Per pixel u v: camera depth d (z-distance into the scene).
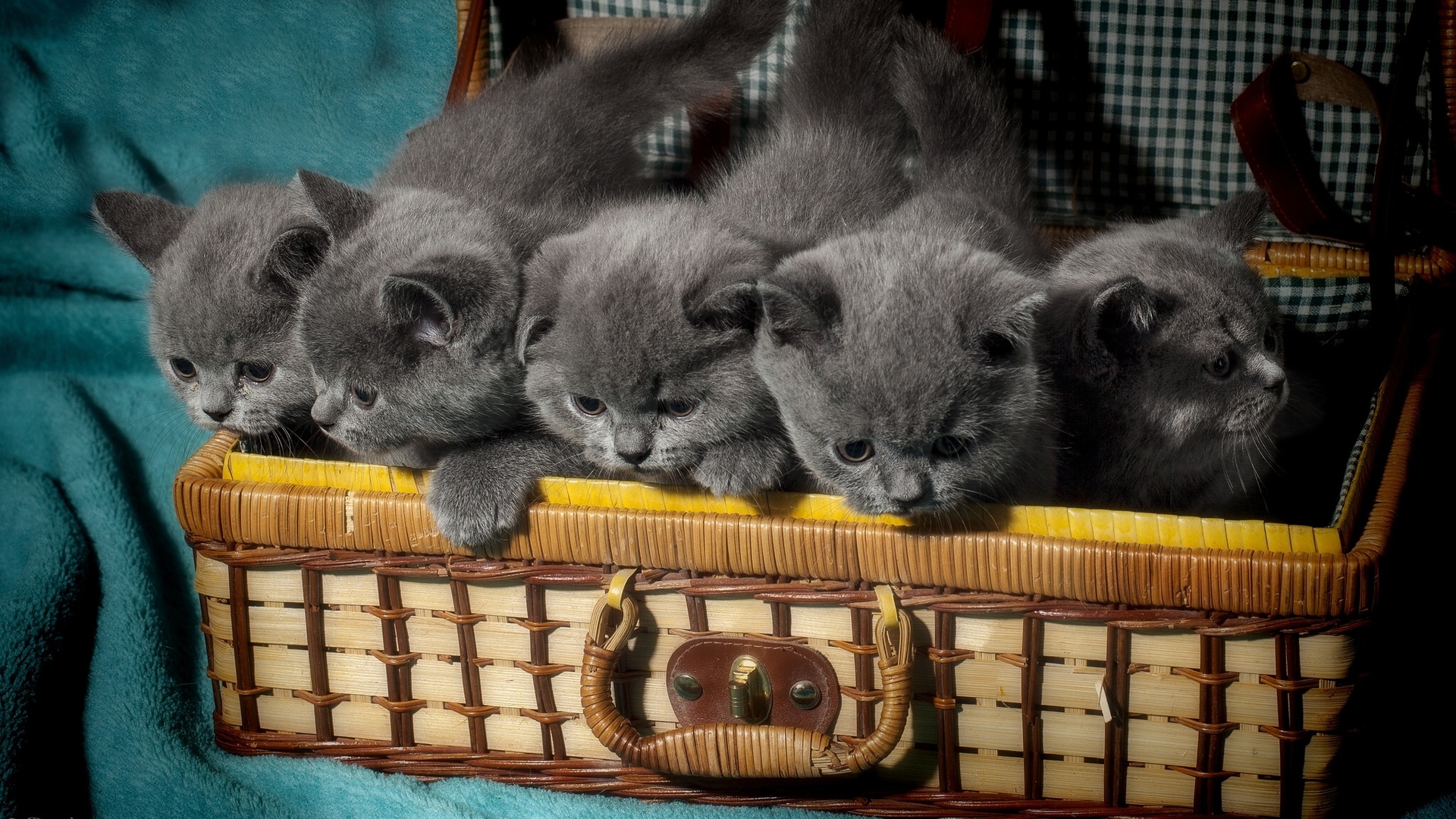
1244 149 0.98
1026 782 0.85
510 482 0.85
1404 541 0.84
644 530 0.83
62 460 1.07
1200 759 0.83
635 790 0.88
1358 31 1.03
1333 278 1.01
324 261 0.88
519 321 0.86
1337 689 0.81
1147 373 0.89
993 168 0.99
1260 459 0.93
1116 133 1.06
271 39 1.16
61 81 1.17
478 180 0.96
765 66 1.07
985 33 1.00
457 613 0.86
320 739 0.89
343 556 0.86
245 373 0.91
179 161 1.18
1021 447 0.84
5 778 0.88
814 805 0.87
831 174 0.97
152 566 1.01
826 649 0.84
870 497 0.83
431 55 1.15
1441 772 0.89
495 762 0.88
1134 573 0.81
